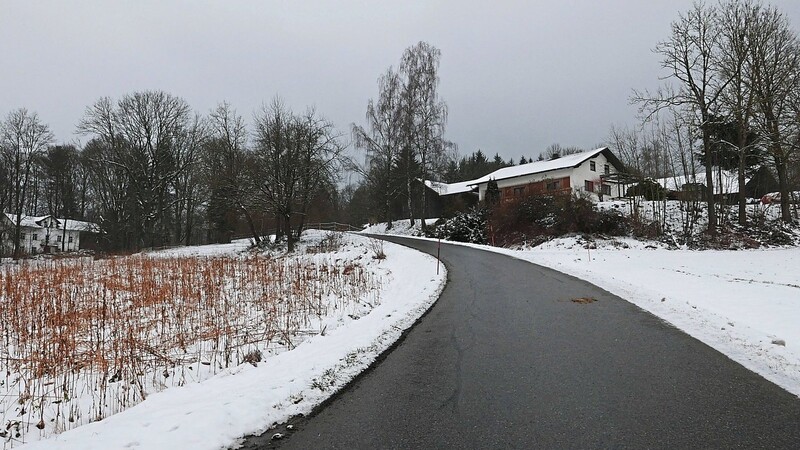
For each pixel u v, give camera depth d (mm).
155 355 6805
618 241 28312
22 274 16078
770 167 34750
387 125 41500
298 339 7910
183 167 43719
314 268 17281
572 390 5000
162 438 3873
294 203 34281
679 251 25703
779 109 16422
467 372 5738
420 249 25359
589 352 6438
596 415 4320
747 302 9711
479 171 88312
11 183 41031
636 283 12945
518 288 12500
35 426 4762
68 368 6375
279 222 37188
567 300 10594
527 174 46719
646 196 37750
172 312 9609
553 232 30672
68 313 9148
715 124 27250
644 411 4391
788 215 30359
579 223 30031
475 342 7160
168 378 6105
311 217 39438
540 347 6762
